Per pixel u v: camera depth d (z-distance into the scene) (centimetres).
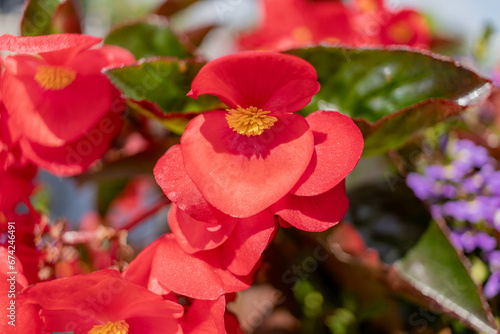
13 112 26
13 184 27
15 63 26
